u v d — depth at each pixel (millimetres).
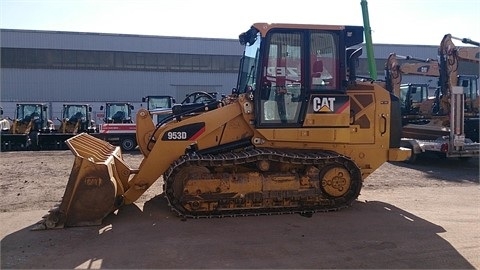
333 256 5012
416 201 7895
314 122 6859
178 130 6805
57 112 34500
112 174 6340
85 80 36281
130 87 37094
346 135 6945
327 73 6926
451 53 14273
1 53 34688
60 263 4773
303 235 5742
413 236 5754
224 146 6859
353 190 6875
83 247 5266
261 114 6773
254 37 7309
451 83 14375
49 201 7926
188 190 6371
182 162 6355
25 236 5688
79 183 6012
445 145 12539
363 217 6629
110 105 23062
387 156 7305
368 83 7445
